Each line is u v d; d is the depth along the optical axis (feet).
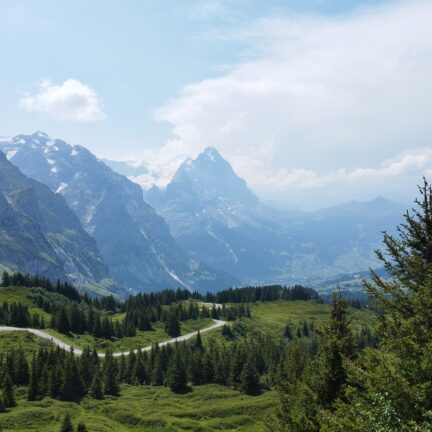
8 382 438.40
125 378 577.84
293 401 159.43
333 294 135.54
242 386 541.34
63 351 531.50
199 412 467.93
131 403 488.02
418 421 74.84
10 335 637.71
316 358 139.03
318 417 113.19
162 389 546.67
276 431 155.94
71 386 475.31
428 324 84.23
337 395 122.83
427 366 76.69
